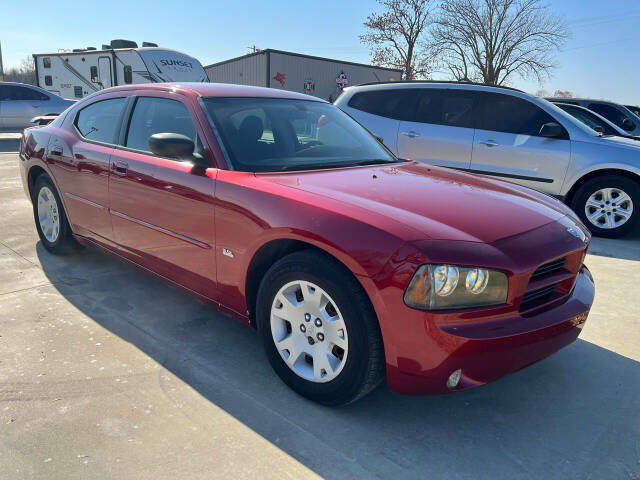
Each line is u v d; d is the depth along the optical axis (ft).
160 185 9.64
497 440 7.27
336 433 7.24
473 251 6.56
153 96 10.85
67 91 65.00
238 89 10.97
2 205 20.35
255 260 8.28
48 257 14.15
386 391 8.41
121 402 7.69
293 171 9.12
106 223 11.53
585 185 19.22
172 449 6.72
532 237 7.32
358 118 22.62
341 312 7.06
